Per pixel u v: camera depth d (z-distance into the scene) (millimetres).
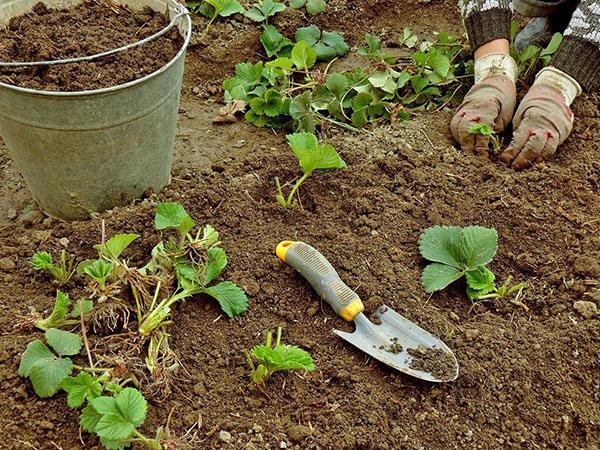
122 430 1232
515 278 1538
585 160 1722
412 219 1604
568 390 1395
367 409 1351
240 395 1358
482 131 1688
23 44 1520
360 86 1847
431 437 1342
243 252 1521
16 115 1429
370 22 2127
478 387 1382
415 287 1496
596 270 1521
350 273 1502
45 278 1476
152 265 1463
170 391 1346
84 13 1601
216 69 1971
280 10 2029
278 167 1687
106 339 1376
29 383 1341
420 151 1727
